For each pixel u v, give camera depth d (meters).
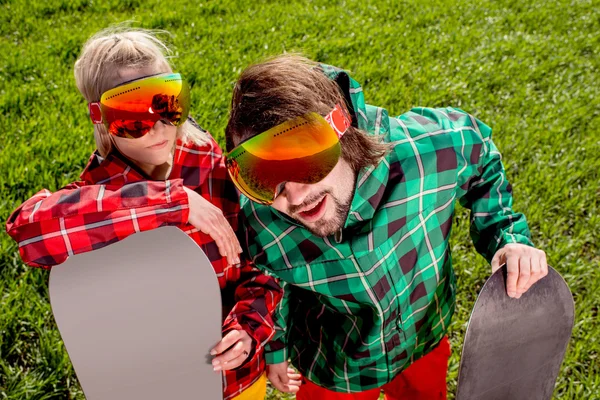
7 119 3.78
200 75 4.33
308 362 1.88
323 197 1.28
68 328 1.38
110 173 1.58
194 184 1.64
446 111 1.58
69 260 1.33
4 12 5.33
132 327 1.42
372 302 1.56
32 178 3.26
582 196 3.41
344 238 1.47
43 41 4.81
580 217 3.34
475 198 1.67
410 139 1.45
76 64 1.55
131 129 1.49
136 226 1.39
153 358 1.48
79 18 5.38
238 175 1.26
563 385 2.41
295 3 5.92
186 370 1.53
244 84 1.24
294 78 1.21
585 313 2.69
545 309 1.58
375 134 1.37
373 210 1.42
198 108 3.89
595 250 3.14
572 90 4.58
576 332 2.63
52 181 3.25
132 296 1.39
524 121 4.07
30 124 3.68
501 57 5.09
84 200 1.39
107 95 1.47
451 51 5.12
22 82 4.23
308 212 1.30
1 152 3.44
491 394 1.65
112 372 1.47
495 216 1.62
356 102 1.33
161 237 1.36
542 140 3.91
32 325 2.55
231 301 1.76
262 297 1.64
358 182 1.35
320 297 1.65
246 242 1.60
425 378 1.97
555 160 3.75
